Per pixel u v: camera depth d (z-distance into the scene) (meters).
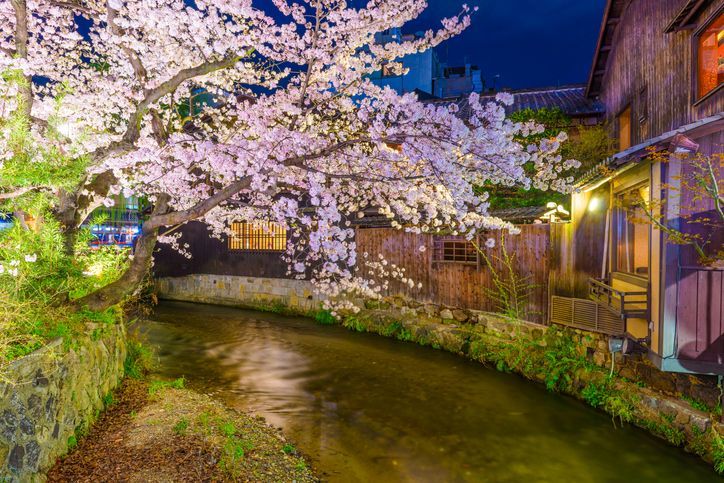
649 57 11.02
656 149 6.55
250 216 11.59
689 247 6.50
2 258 5.85
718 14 7.85
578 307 9.52
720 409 6.57
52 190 6.43
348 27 6.75
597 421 7.93
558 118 14.49
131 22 6.55
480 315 12.26
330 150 6.47
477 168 6.38
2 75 5.65
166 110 9.38
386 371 10.70
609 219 9.73
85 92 9.14
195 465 5.42
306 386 9.64
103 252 9.46
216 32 6.65
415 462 6.55
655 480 6.13
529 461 6.64
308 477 5.85
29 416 4.59
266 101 7.80
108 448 5.72
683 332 6.51
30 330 5.19
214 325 15.36
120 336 8.47
